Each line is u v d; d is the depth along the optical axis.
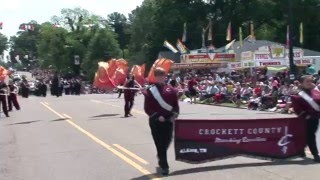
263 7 76.50
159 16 83.31
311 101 9.48
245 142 9.48
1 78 23.86
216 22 79.62
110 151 11.82
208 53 49.44
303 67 38.72
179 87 35.56
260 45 48.94
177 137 9.24
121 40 141.50
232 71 44.03
